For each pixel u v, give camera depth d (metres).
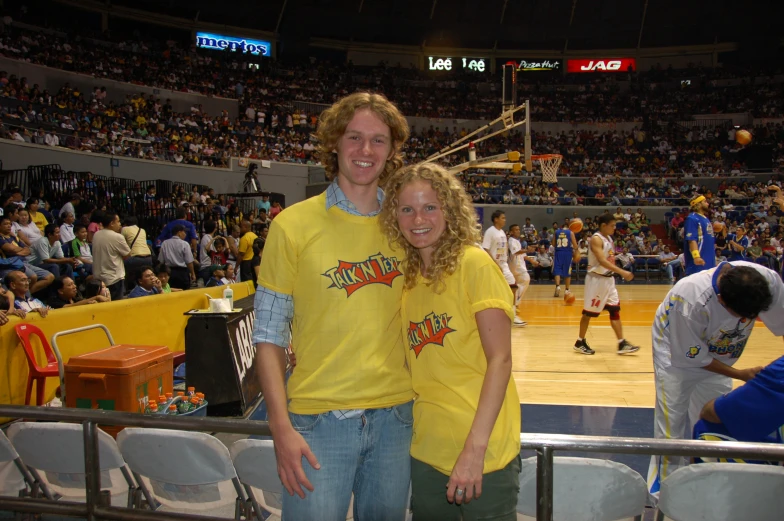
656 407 2.99
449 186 1.62
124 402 3.84
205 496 2.27
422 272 1.70
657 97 32.81
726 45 33.28
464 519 1.65
